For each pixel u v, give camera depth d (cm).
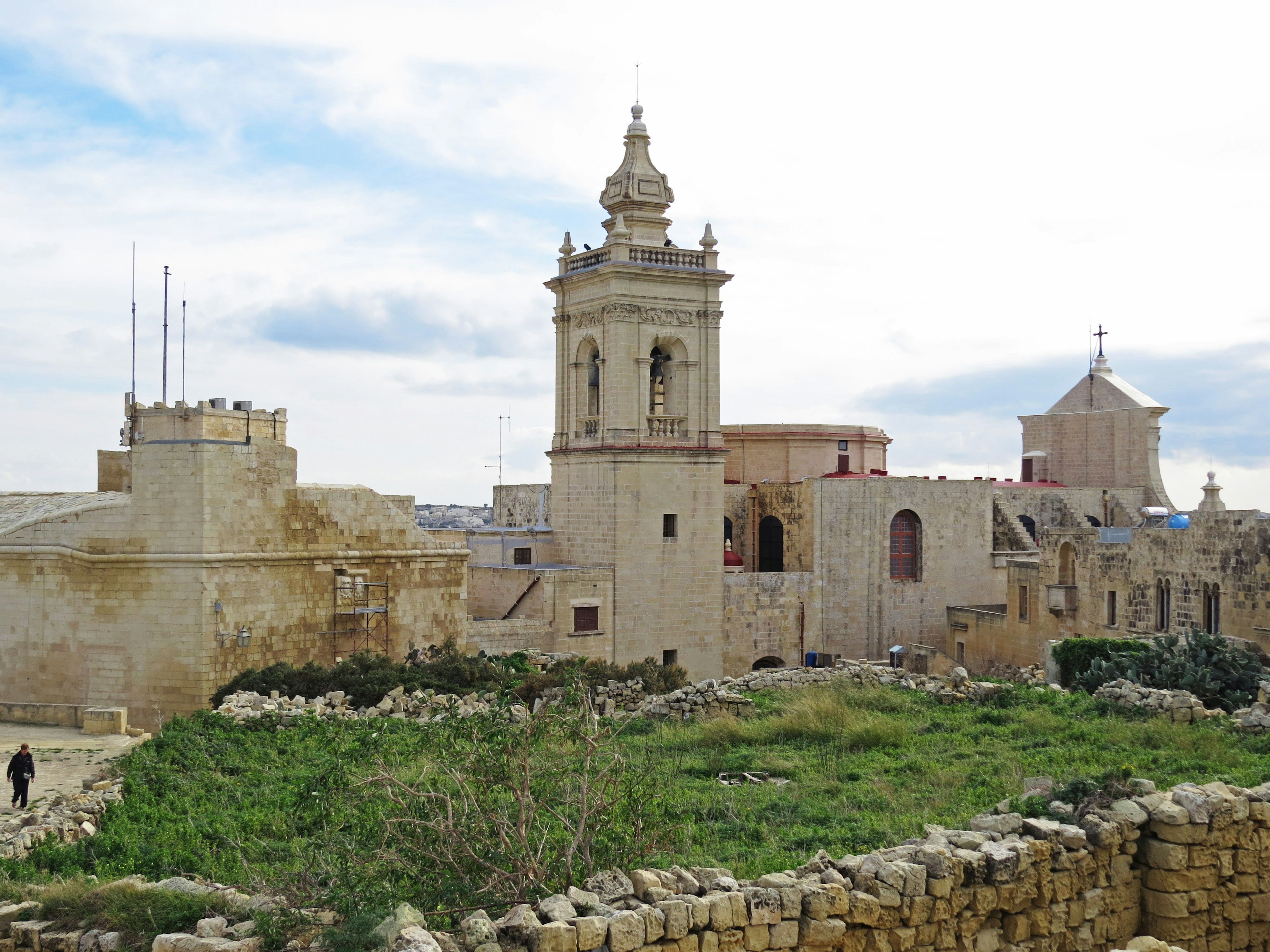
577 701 2117
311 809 1953
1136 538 5972
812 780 2586
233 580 4775
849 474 8731
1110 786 1891
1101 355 9988
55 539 4775
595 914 1418
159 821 2392
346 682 4391
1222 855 1769
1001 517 8588
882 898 1548
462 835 1633
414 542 5541
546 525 9006
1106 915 1720
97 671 4722
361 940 1368
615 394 6931
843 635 7825
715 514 7194
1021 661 7044
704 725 3338
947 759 2736
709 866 1878
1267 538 5009
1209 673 3556
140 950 1512
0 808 2703
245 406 5419
